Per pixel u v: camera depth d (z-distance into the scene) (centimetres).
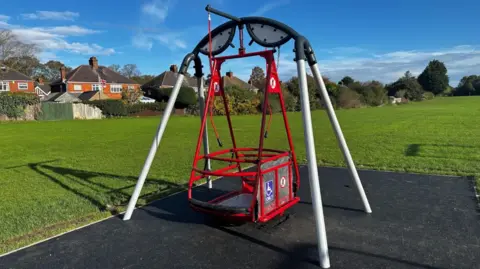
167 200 537
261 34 405
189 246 367
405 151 889
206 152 550
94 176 716
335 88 3894
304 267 314
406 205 474
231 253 347
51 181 677
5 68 4447
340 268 309
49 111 2998
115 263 334
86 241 386
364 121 1967
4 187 634
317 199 329
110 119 2995
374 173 665
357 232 388
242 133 1517
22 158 962
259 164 378
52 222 447
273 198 407
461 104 3972
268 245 363
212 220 443
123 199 546
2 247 372
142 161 880
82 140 1379
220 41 449
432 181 590
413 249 341
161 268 320
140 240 386
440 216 428
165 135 1490
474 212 437
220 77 470
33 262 339
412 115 2370
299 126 1814
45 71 7069
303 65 347
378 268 306
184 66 455
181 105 3734
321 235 320
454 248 341
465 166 683
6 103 2759
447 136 1170
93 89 5278
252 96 3198
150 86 5166
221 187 605
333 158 830
